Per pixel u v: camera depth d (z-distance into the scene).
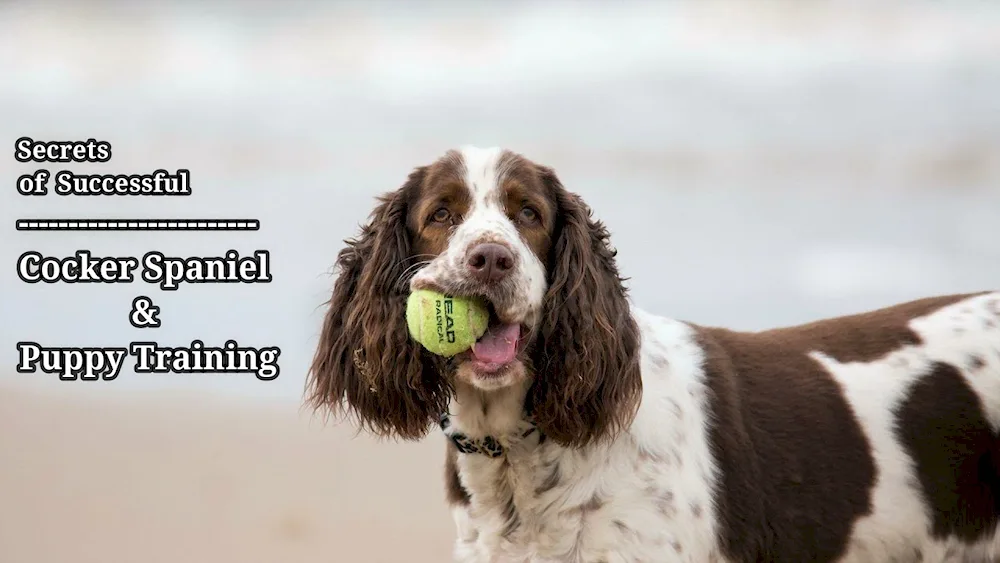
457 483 5.20
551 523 4.88
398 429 4.99
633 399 4.84
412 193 5.07
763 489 5.13
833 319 5.86
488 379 4.52
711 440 5.11
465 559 5.16
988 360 5.44
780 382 5.35
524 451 4.89
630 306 5.50
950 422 5.33
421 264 4.94
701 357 5.36
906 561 5.32
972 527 5.35
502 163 4.93
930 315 5.70
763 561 5.14
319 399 5.24
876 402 5.34
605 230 5.21
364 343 4.99
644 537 4.79
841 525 5.20
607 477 4.84
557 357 4.79
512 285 4.48
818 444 5.23
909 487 5.26
